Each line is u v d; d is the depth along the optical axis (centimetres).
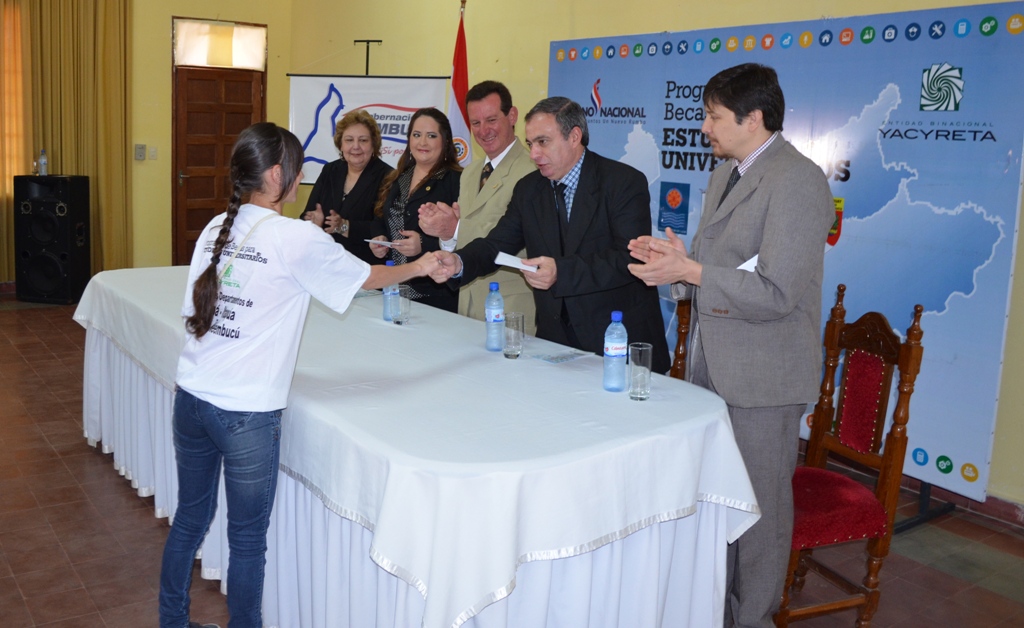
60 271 702
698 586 222
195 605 264
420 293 362
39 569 283
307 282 200
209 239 207
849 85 380
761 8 417
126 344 321
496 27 579
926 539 338
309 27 802
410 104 597
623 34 487
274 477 209
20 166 724
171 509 301
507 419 204
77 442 402
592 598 198
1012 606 287
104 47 742
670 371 290
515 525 173
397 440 188
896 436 241
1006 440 355
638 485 193
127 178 769
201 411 202
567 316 293
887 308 376
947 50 347
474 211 330
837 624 267
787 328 225
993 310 341
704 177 443
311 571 215
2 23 698
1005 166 333
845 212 387
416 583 174
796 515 237
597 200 273
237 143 201
